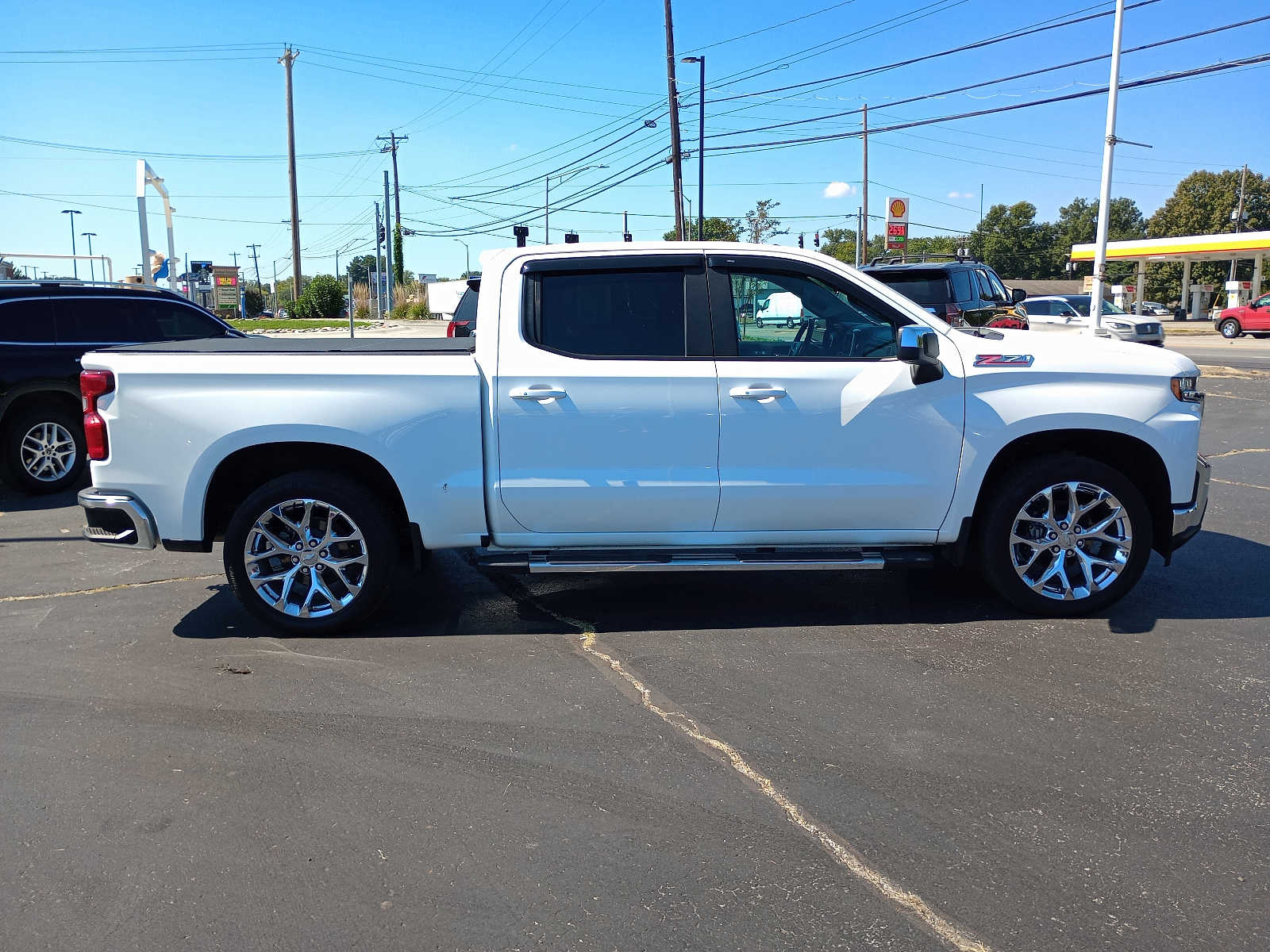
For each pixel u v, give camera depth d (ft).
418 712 13.73
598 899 9.52
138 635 17.06
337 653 16.10
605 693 14.35
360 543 16.55
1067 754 12.35
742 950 8.77
